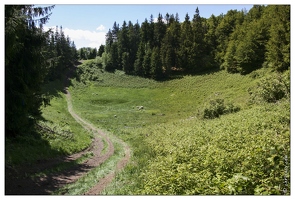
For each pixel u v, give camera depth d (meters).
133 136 29.19
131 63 98.00
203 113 33.06
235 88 58.69
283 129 13.36
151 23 116.19
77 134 26.53
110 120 47.72
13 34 13.12
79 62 117.75
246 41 67.19
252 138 12.19
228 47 78.94
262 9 92.75
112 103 67.69
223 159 9.26
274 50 54.62
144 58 90.44
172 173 9.67
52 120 30.69
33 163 14.15
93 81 89.31
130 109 61.47
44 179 12.09
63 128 26.91
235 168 8.52
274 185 6.97
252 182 7.05
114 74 95.56
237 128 16.52
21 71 16.11
